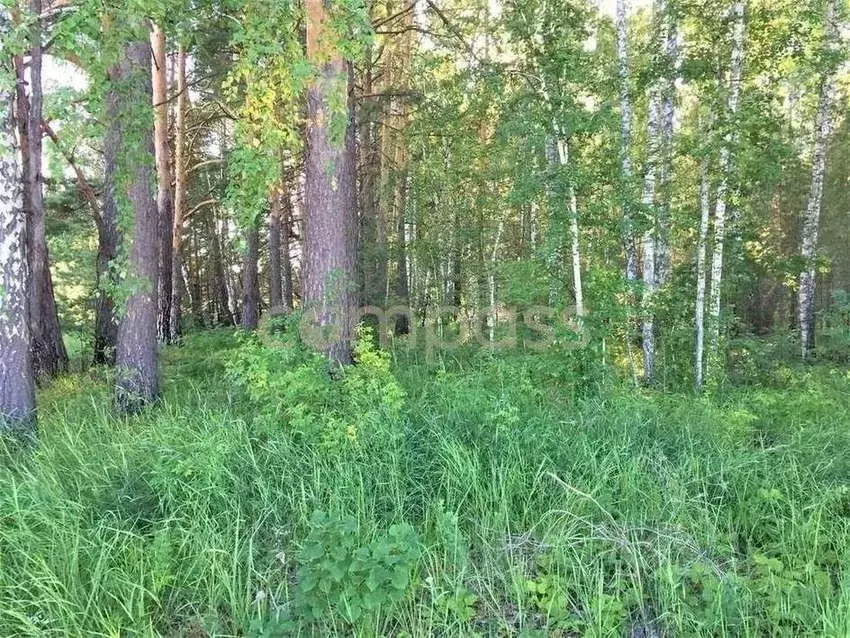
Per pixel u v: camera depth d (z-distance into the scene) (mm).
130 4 4016
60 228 15672
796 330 12109
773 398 6637
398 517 3854
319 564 2971
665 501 4082
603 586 3316
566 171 7930
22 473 4160
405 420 5293
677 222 9992
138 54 6562
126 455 4590
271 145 4949
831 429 5531
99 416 5969
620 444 4914
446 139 13242
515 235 15078
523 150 9070
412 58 14547
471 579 3369
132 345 6910
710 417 6012
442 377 6988
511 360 7863
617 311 7562
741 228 10094
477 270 13305
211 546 3484
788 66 9266
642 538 3691
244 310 17375
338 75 5148
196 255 25562
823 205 17297
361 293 14039
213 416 5430
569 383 7121
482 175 12805
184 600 3254
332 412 5094
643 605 3152
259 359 5562
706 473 4594
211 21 5938
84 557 3375
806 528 3713
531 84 8883
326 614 2975
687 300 10211
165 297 14078
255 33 4438
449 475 4230
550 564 3406
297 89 4797
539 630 2986
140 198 6949
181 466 4117
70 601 2990
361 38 4719
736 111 8617
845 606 2926
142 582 3100
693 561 3418
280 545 3654
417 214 14461
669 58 9242
